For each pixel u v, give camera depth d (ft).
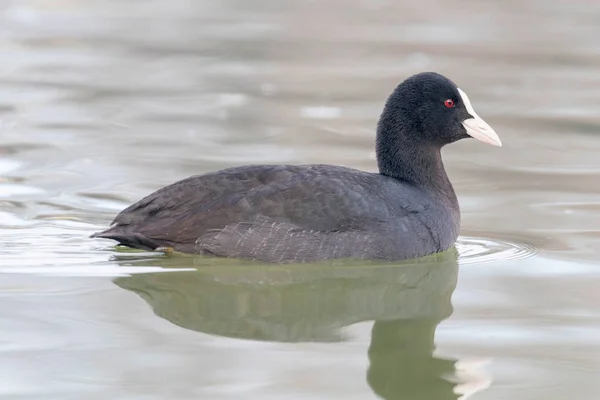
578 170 66.54
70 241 50.03
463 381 35.24
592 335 39.29
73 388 33.71
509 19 136.26
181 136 74.74
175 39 121.49
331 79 98.94
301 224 45.93
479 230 54.24
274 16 140.87
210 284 45.47
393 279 47.29
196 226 45.68
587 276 46.60
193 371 35.50
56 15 140.26
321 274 46.39
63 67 103.65
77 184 61.26
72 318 40.27
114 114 82.33
